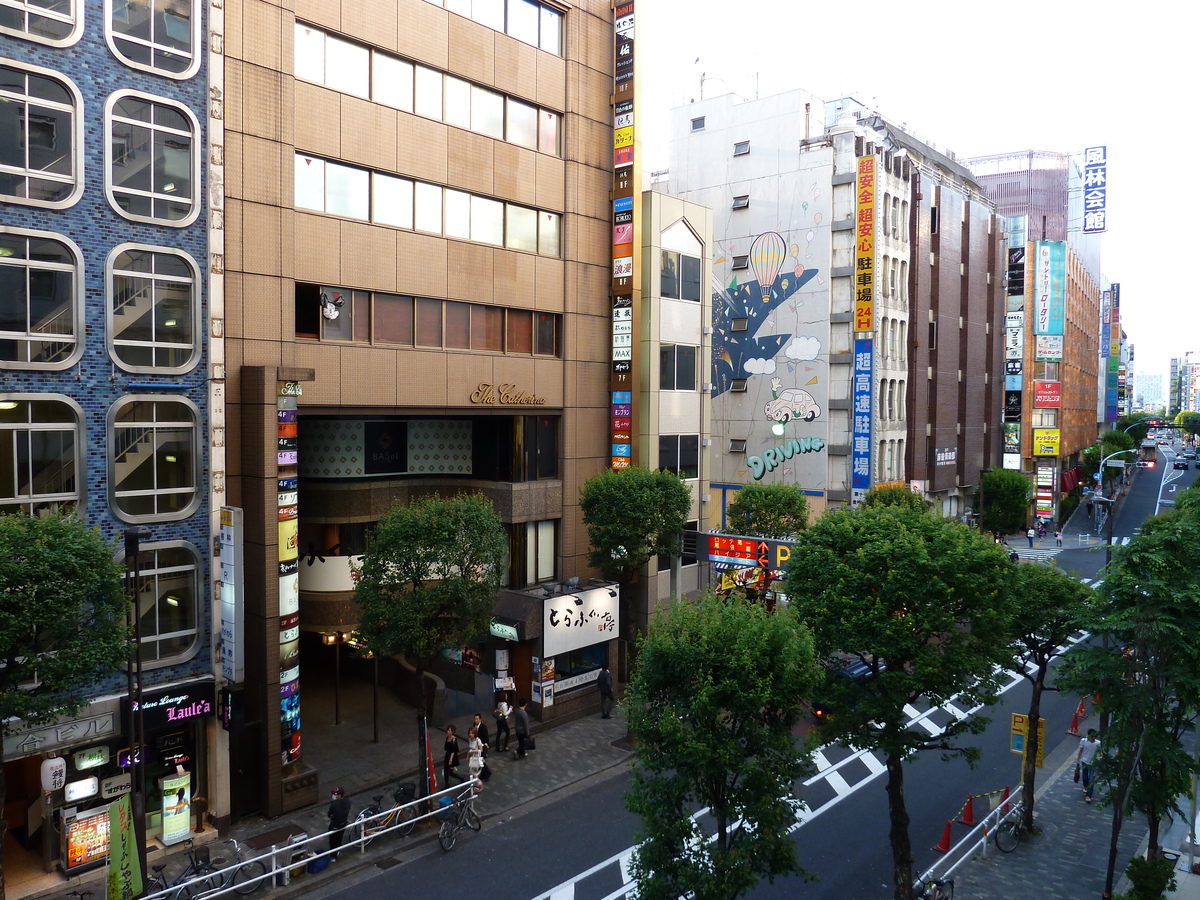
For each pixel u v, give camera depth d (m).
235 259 21.83
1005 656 18.03
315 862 18.98
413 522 21.36
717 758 13.43
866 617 16.61
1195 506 28.28
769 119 51.06
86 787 18.56
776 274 50.97
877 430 49.47
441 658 30.84
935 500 57.81
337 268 24.34
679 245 35.44
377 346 25.52
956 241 60.91
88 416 18.83
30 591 13.87
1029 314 76.31
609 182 33.41
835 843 20.95
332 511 28.36
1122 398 178.38
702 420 37.03
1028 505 68.88
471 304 28.55
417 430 30.25
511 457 30.44
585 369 32.69
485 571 23.36
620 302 33.12
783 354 50.84
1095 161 98.50
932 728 30.12
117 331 19.28
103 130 18.89
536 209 30.81
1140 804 18.39
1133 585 17.48
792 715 14.57
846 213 48.41
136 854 15.65
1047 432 74.94
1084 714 31.56
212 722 20.39
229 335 21.69
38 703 14.90
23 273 17.91
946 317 59.50
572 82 31.67
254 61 22.23
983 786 24.94
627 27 32.81
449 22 27.36
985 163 104.25
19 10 17.70
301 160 23.61
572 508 32.25
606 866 19.25
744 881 13.41
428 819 21.00
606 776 24.62
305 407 23.66
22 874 18.06
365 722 28.05
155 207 19.88
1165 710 18.81
